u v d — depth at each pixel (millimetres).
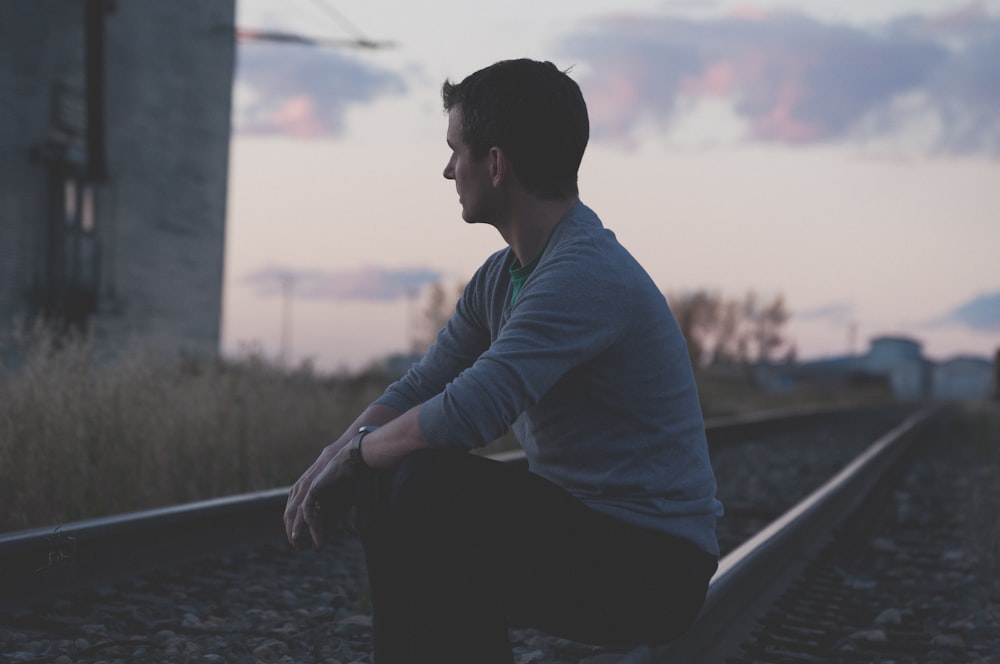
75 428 5113
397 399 2307
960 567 5355
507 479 1915
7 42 15805
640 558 1999
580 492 2078
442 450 1897
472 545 1901
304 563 4531
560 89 2008
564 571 1978
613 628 2070
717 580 3322
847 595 4449
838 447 14641
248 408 6574
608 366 1983
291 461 6570
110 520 3756
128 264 18750
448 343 2346
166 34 19750
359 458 1984
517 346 1894
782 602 4086
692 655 3029
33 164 16250
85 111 16578
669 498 2043
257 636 3271
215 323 21734
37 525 4609
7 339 6156
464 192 2090
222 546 4480
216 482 5777
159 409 5859
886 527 6812
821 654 3459
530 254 2096
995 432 19688
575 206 2084
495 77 2008
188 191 20688
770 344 81625
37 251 16344
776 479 9656
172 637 3145
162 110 19766
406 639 2039
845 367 89875
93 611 3373
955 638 3793
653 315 2000
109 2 15875
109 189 18141
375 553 2021
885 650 3643
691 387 2115
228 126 21922
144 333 19016
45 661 2820
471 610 1894
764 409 28359
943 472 11008
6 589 3309
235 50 21953
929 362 132375
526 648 3254
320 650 3137
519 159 2006
